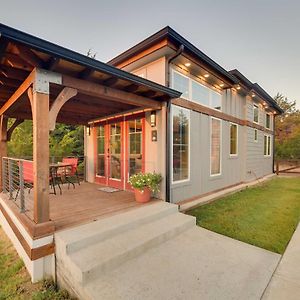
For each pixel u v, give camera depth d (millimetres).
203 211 4898
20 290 2516
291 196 6555
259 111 10547
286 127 21516
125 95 3793
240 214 4688
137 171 5328
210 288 2133
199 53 4883
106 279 2266
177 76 5191
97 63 2783
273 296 2020
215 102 6855
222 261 2641
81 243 2609
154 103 4465
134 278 2285
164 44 4336
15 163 4500
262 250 2936
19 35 2107
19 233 3244
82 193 5242
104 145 6578
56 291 2520
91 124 7184
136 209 3820
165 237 3158
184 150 5434
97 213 3568
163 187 4609
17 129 9781
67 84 2912
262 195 6699
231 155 7918
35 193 2689
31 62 2525
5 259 3301
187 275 2346
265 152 11625
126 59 5238
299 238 3357
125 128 5734
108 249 2617
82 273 2158
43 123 2689
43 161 2709
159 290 2094
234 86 7371
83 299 2141
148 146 5004
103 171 6645
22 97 3527
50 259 2758
